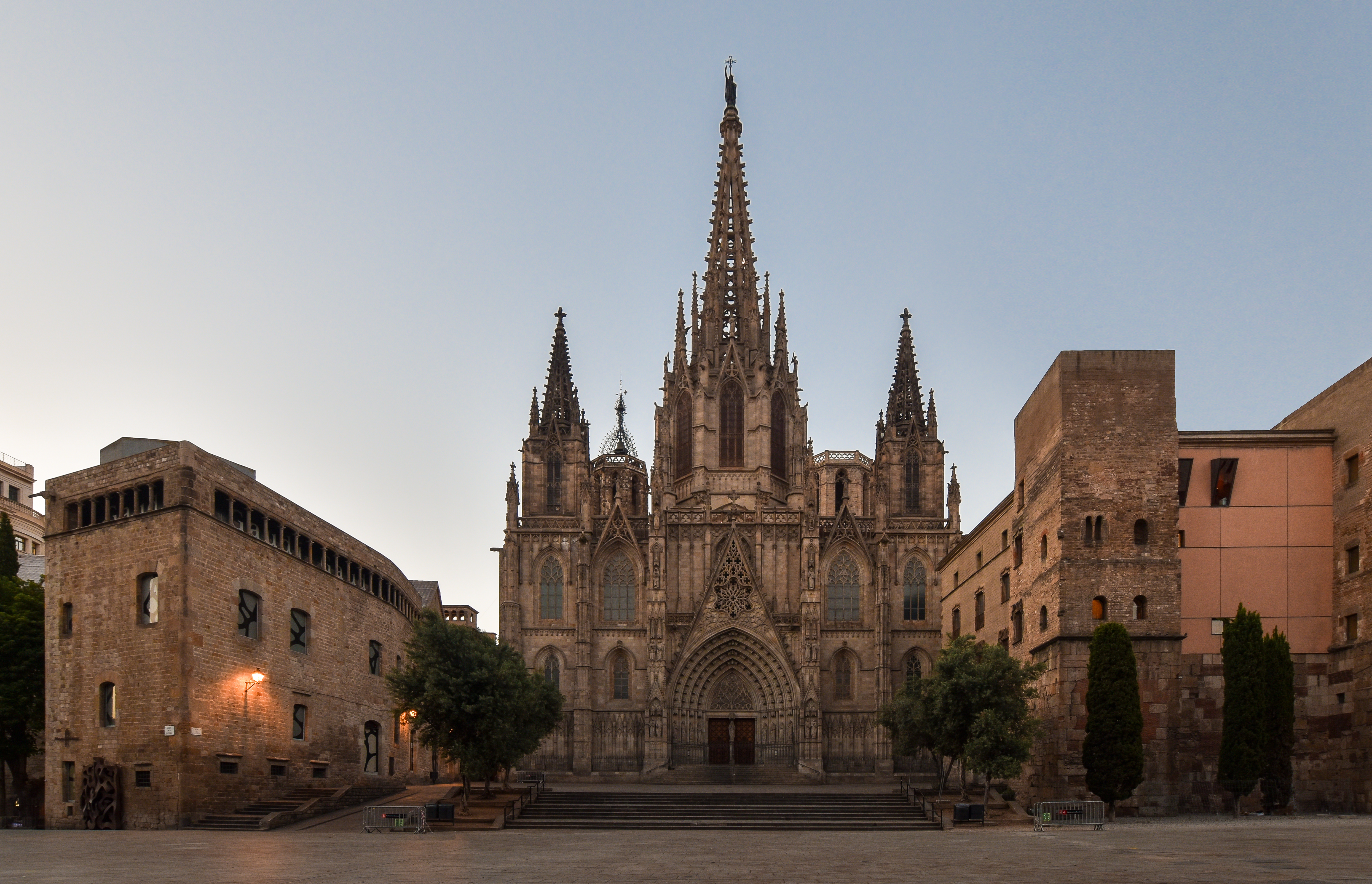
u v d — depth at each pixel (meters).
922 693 63.41
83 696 55.09
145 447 64.50
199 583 52.88
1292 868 30.17
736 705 105.69
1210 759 60.12
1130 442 60.91
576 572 107.12
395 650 80.75
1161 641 59.03
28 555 108.31
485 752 57.75
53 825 55.06
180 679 51.34
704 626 104.12
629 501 129.50
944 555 104.44
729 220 124.44
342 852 38.16
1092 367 61.50
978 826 56.00
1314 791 60.59
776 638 103.81
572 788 80.62
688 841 46.03
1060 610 60.16
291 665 61.88
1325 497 62.94
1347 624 60.88
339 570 69.88
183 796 50.91
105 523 55.59
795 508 111.19
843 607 108.62
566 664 106.38
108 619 54.62
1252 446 63.47
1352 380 61.81
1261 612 62.16
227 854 36.53
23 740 62.12
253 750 57.16
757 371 117.19
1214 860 32.66
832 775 102.12
